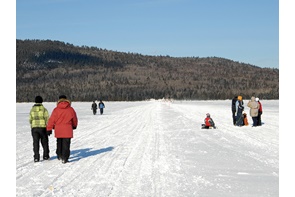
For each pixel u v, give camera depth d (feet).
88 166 35.19
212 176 30.66
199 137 57.16
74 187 27.17
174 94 648.38
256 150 44.16
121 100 554.05
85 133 66.08
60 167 34.86
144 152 43.01
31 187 27.30
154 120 94.99
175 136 58.75
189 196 24.86
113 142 52.75
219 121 88.43
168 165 35.14
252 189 26.71
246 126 75.00
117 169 33.45
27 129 74.28
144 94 652.07
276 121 86.53
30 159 39.42
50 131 37.58
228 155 40.70
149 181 28.86
